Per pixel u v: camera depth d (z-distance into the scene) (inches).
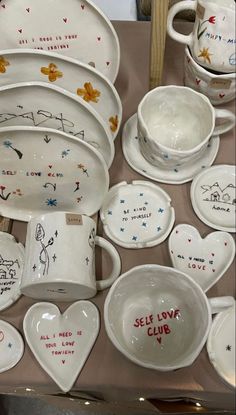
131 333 16.6
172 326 16.6
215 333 15.7
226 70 17.5
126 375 16.2
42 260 15.1
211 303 15.3
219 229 18.4
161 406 19.5
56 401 22.4
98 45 18.4
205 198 19.1
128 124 20.6
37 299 17.5
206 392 16.0
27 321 16.7
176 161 18.0
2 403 29.2
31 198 18.0
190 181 19.6
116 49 18.3
